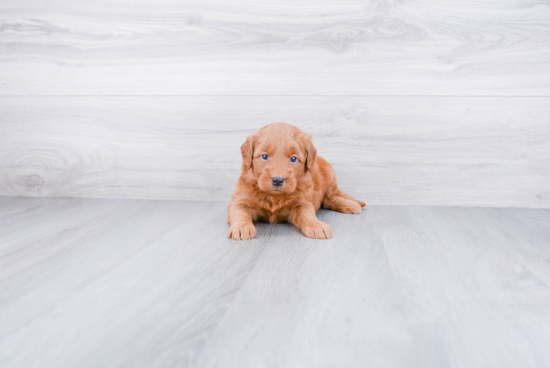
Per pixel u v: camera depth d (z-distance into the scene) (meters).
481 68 2.04
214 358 0.74
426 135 2.11
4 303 0.97
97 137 2.26
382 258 1.30
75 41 2.20
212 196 2.25
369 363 0.73
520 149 2.07
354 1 2.05
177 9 2.12
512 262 1.27
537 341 0.81
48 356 0.75
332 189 2.04
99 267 1.22
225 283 1.10
